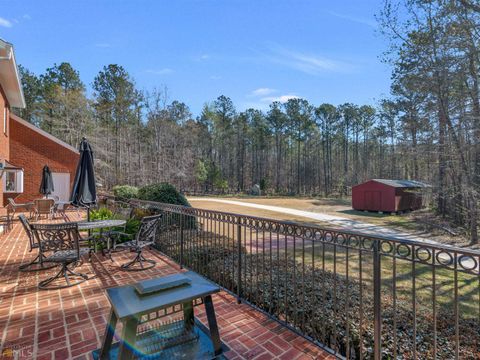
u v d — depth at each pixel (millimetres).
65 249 4277
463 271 1605
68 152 15508
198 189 43750
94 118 28531
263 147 47406
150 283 2055
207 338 2281
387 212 20578
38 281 4098
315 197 41469
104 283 4059
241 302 3418
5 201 13531
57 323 2895
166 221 5773
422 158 12594
